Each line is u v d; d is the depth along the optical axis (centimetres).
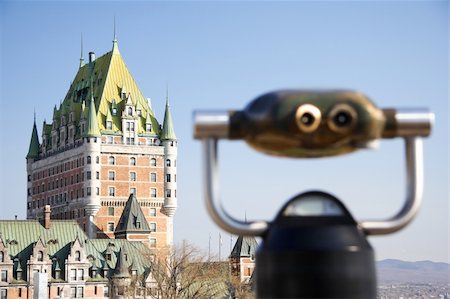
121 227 15312
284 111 536
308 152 566
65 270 12988
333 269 534
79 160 16600
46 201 18125
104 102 16850
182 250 11150
